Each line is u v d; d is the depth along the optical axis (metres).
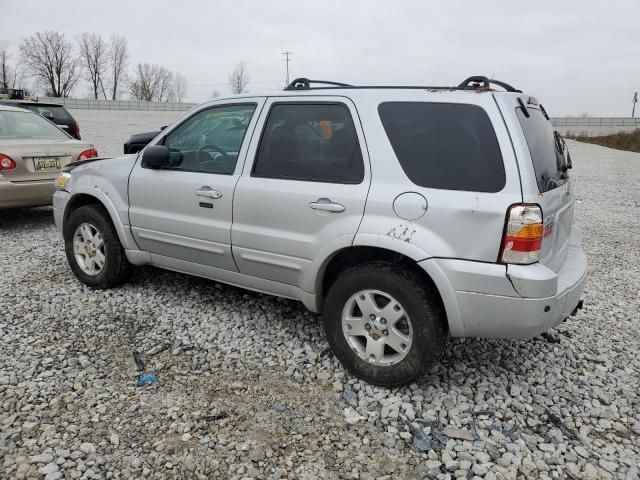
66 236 4.81
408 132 3.08
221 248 3.81
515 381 3.41
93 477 2.45
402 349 3.13
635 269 6.13
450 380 3.38
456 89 3.05
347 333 3.32
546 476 2.56
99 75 84.56
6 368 3.34
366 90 3.28
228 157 3.81
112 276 4.59
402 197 3.00
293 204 3.40
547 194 2.93
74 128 12.30
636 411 3.14
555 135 3.66
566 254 3.59
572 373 3.55
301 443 2.74
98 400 3.05
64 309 4.28
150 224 4.21
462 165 2.91
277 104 3.62
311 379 3.35
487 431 2.89
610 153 28.47
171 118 40.31
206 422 2.88
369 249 3.23
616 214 9.92
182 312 4.29
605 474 2.59
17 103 11.41
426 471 2.58
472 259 2.84
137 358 3.54
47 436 2.72
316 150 3.39
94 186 4.54
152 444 2.69
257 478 2.49
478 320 2.91
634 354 3.87
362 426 2.90
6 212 8.10
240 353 3.65
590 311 4.69
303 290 3.51
